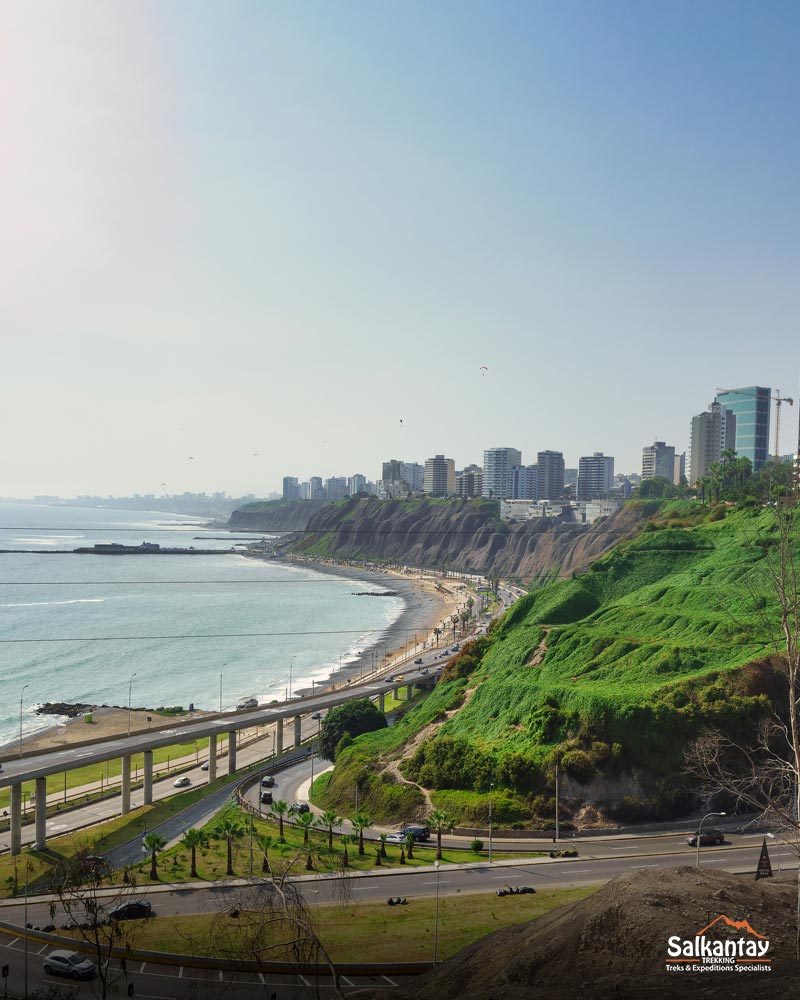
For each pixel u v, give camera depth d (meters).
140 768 156.88
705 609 144.50
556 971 45.75
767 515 181.88
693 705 108.56
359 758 130.75
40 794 108.94
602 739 108.12
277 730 162.25
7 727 176.25
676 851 90.19
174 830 113.31
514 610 174.12
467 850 94.12
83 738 167.12
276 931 58.28
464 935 65.88
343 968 58.75
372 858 91.44
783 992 36.91
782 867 81.94
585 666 134.00
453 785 112.88
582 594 170.38
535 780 106.81
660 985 40.03
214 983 56.25
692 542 183.00
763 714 108.25
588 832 98.88
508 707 127.00
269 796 123.38
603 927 47.91
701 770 102.75
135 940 64.50
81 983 57.94
